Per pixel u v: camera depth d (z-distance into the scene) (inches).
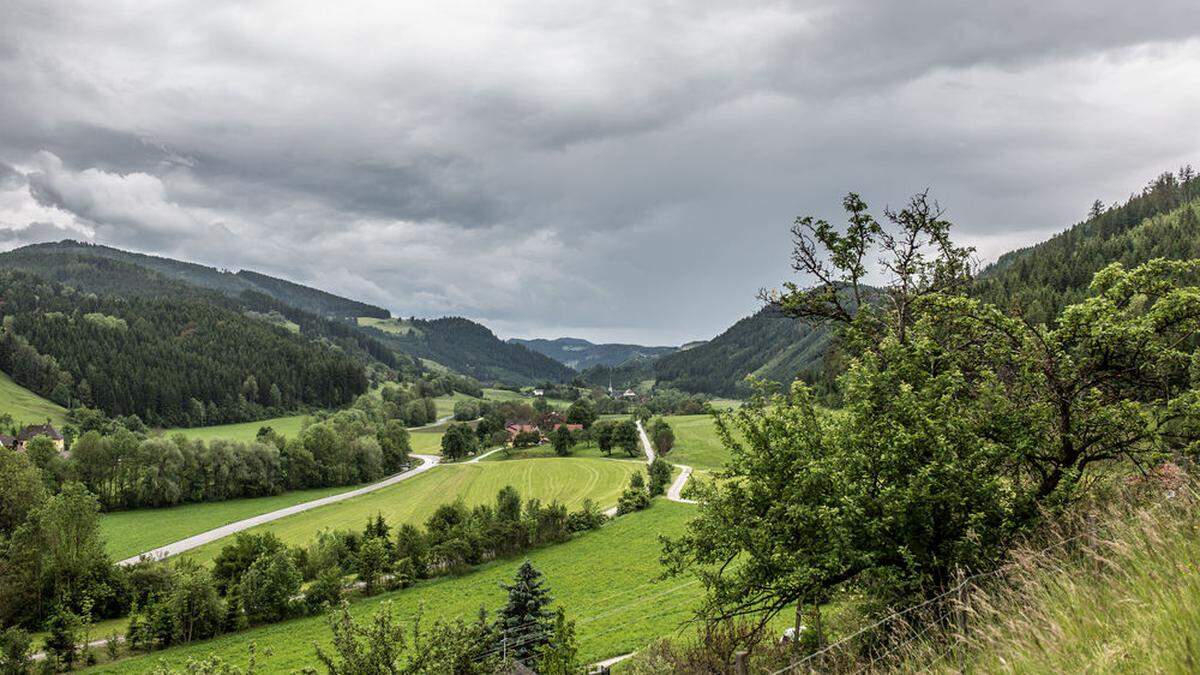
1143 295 626.5
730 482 724.0
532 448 7003.0
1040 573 290.8
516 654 1520.7
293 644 2469.2
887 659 337.1
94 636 2637.8
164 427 7731.3
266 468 5413.4
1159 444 567.8
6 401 7027.6
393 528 4148.6
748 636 786.8
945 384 634.8
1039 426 605.6
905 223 925.8
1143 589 222.5
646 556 3073.3
